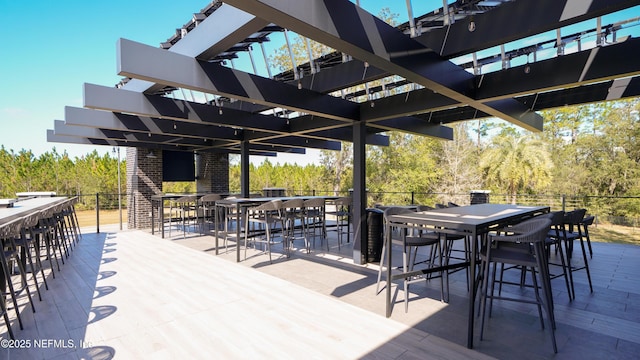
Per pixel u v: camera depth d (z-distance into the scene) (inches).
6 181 562.3
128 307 130.5
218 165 437.7
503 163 588.7
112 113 229.6
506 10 107.9
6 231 110.8
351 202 255.6
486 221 107.4
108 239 288.7
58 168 611.8
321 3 86.0
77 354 96.0
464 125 629.0
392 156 658.2
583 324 113.5
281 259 210.5
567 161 582.6
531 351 96.0
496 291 148.0
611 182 541.3
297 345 100.0
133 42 116.4
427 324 114.3
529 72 140.8
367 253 200.8
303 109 174.6
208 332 108.7
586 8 89.8
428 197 630.5
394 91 316.2
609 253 222.5
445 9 124.7
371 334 107.0
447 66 135.4
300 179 764.0
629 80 163.5
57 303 135.6
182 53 143.7
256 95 154.0
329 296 141.9
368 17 100.0
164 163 401.1
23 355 95.6
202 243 267.9
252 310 126.8
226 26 116.4
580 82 128.2
